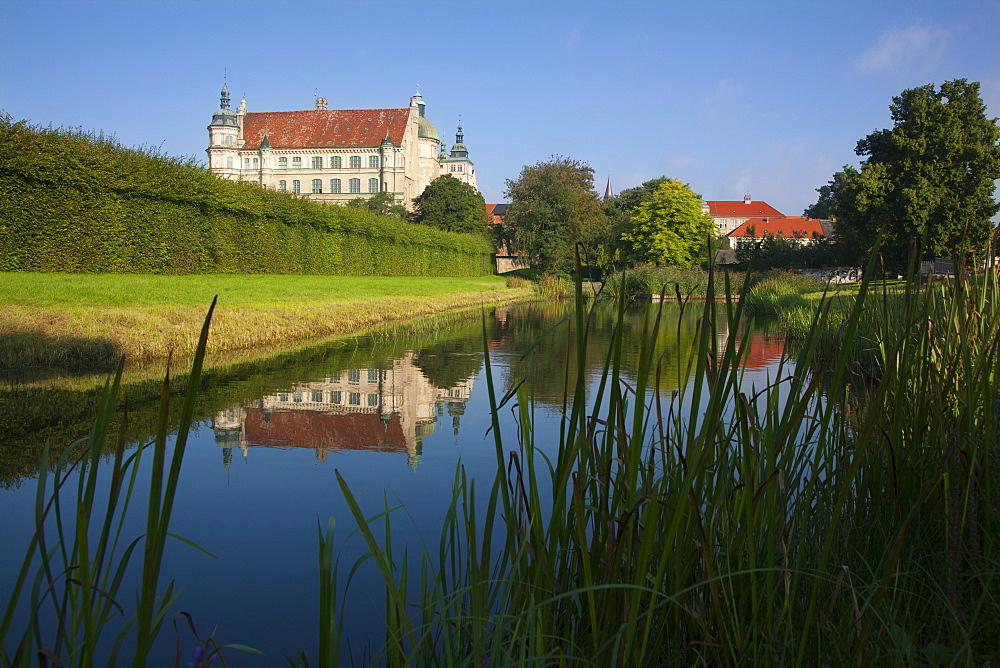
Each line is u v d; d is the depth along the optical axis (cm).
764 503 166
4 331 795
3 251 1302
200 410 581
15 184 1314
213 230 1944
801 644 147
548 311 2164
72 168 1416
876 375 321
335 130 7944
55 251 1403
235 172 7969
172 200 1745
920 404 206
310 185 7888
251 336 1070
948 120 2877
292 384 727
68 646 115
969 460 189
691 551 164
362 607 250
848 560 191
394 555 291
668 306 2181
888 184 2927
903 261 2862
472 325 1579
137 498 361
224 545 302
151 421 526
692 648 162
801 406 152
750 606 168
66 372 732
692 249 4516
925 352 205
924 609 179
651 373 784
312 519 335
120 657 217
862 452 146
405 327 1498
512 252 5734
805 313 1192
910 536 203
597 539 163
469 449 468
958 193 2850
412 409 604
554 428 521
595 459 175
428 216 5888
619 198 7500
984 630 167
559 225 4366
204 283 1634
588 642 160
